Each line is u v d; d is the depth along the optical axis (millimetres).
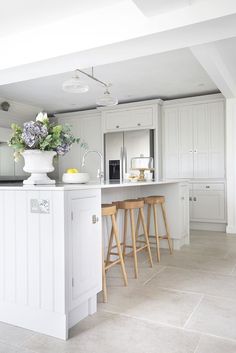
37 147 2197
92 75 4348
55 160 2496
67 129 2326
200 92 5391
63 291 1782
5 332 1866
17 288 1955
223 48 3186
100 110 6109
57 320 1800
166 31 2391
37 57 3014
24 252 1931
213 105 5250
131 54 2875
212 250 3867
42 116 2260
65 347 1670
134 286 2584
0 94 5355
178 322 1933
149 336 1767
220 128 5188
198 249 3930
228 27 2342
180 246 3994
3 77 3559
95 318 2006
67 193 1822
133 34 2512
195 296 2352
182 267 3131
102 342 1711
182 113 5523
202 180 5336
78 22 2764
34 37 3021
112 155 5910
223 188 5125
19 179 6020
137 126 5672
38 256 1876
